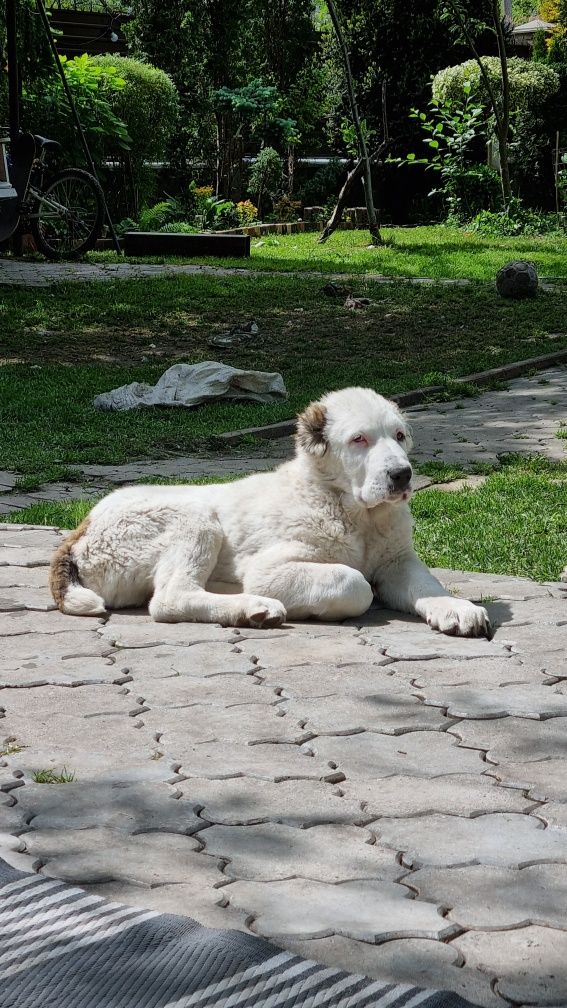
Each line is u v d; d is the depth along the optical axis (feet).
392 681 13.62
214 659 14.51
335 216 95.81
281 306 60.64
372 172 113.80
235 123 116.67
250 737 11.89
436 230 106.01
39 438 33.45
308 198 121.90
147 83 96.94
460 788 10.56
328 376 44.32
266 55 122.11
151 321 56.34
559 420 36.29
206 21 111.86
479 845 9.40
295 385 42.93
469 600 17.33
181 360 47.93
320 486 16.44
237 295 63.26
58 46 109.50
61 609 16.58
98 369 44.96
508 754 11.39
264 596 16.06
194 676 13.88
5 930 7.81
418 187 121.90
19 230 73.10
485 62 110.52
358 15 115.75
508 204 101.76
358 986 7.13
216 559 16.57
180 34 111.24
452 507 24.50
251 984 7.13
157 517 16.47
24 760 11.33
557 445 32.48
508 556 20.59
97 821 9.91
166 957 7.44
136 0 111.14
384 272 74.43
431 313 58.85
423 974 7.48
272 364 47.21
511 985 7.36
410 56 116.37
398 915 8.25
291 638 15.39
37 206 74.43
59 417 36.47
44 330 53.26
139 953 7.48
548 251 85.97
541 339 52.19
